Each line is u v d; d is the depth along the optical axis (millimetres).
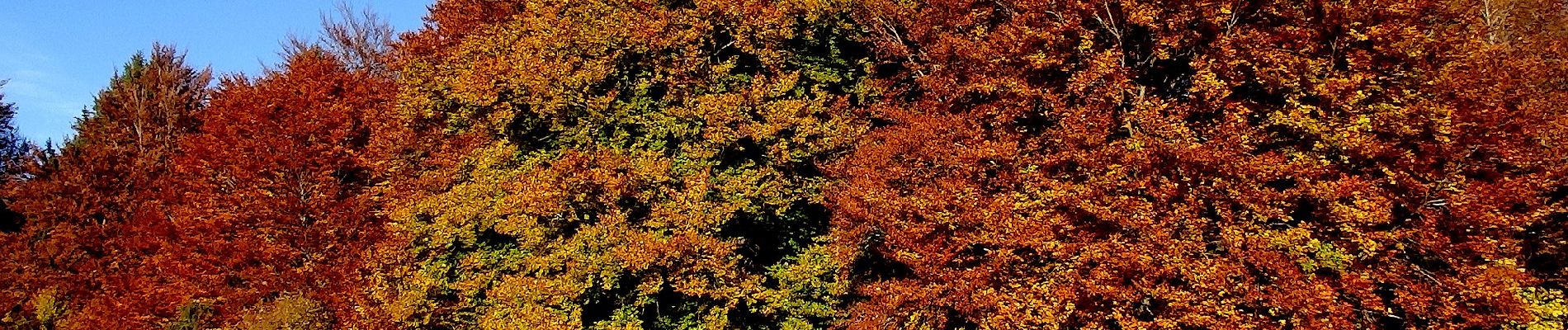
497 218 21719
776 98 22938
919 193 20500
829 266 21641
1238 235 16125
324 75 32781
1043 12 22000
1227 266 15969
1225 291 15961
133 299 29875
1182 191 17109
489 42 25469
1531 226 18125
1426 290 15578
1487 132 17000
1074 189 18234
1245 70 18406
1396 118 16469
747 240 22281
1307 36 17844
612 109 22781
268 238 27250
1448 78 17438
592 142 22375
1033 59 20219
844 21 26109
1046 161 19062
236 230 27859
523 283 20453
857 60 26531
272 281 26422
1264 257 15828
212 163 29734
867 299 22406
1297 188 16484
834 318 22391
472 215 22094
